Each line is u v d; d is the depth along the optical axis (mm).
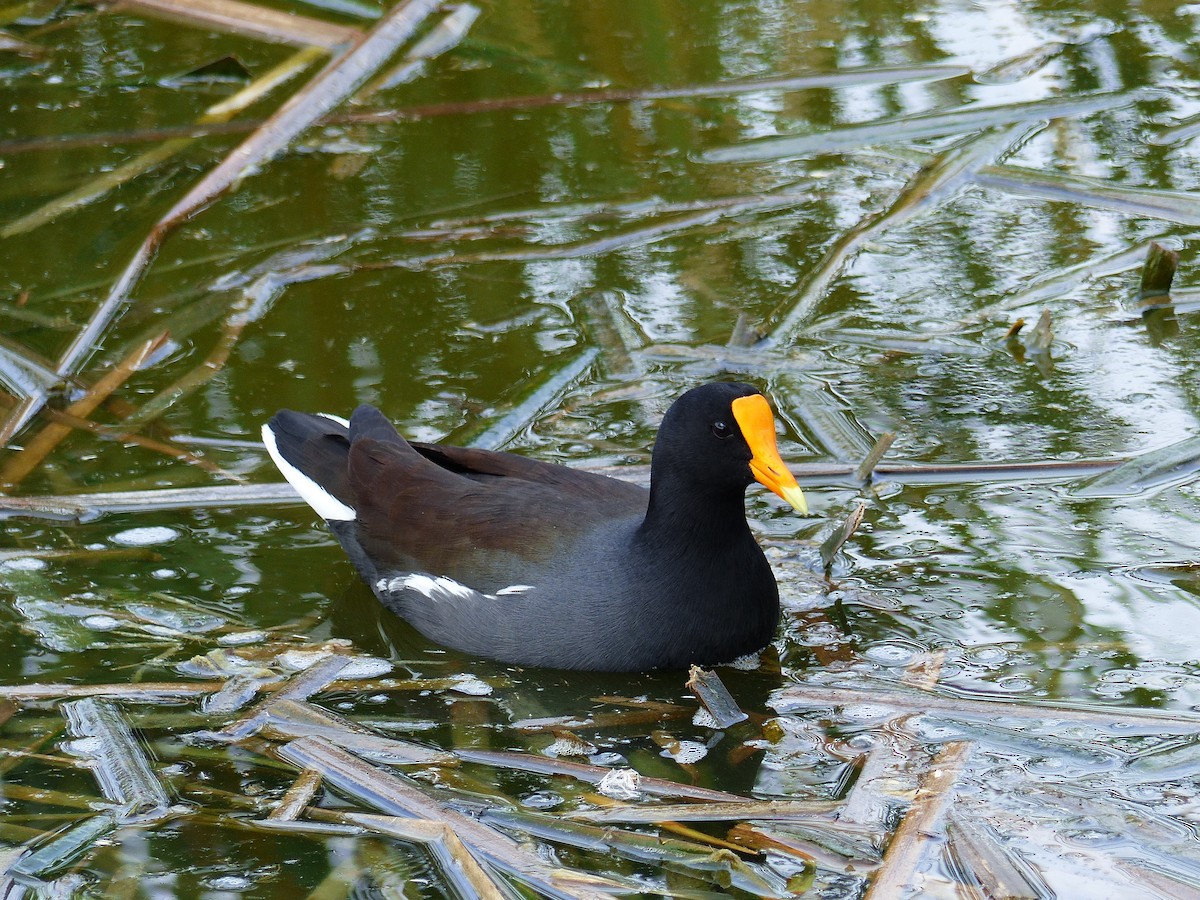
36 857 7691
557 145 16719
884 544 10617
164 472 11547
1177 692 8859
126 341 13289
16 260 14500
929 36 18859
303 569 10781
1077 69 17797
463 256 14719
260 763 8562
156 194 15641
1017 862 7406
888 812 7902
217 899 7434
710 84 17688
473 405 12359
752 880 7379
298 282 14305
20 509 11031
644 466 11406
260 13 18812
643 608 9523
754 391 9375
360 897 7383
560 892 7254
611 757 8695
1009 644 9461
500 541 9914
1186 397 12195
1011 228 15031
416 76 18016
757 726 8898
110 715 8930
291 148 16672
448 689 9469
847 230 15055
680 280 14352
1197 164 15789
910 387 12578
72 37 19062
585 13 19469
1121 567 10117
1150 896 7160
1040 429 11844
